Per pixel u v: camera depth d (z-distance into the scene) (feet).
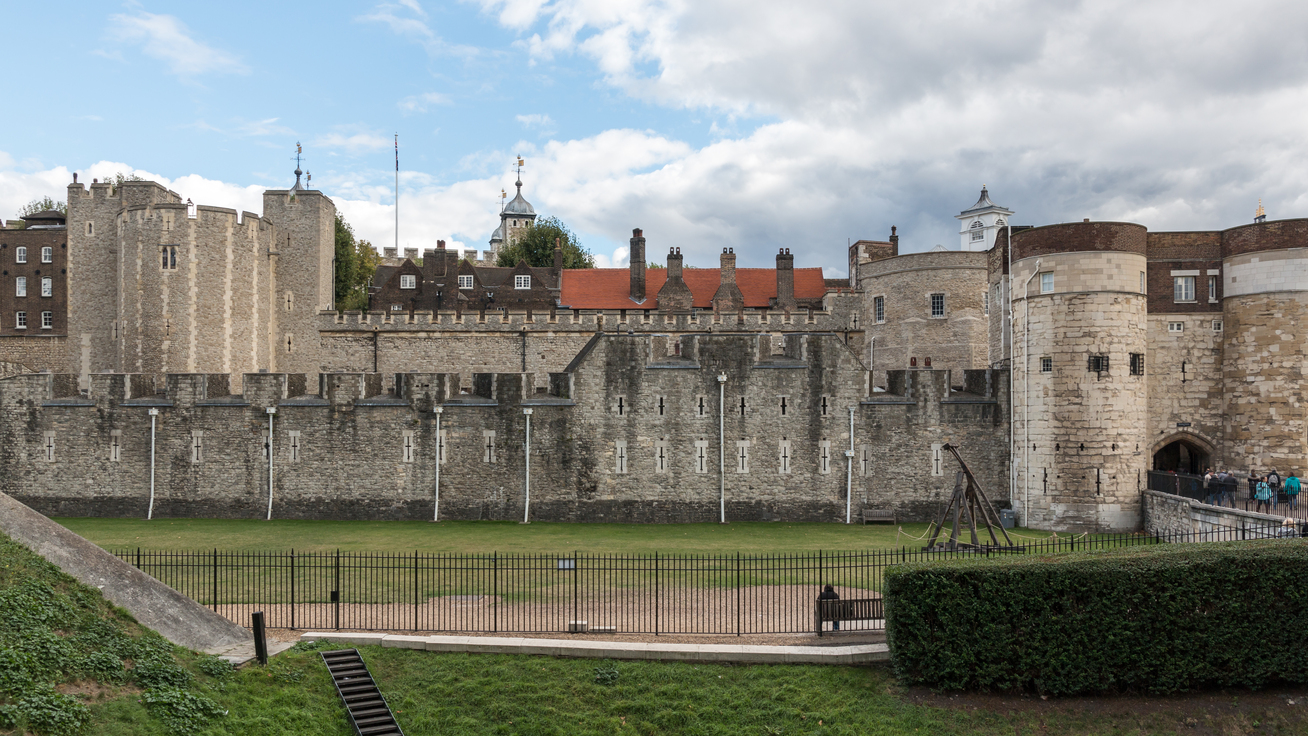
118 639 56.29
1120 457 119.65
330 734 55.47
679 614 73.15
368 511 135.95
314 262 201.57
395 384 137.59
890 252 211.41
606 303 193.67
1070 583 61.05
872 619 68.28
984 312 180.86
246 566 82.99
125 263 179.83
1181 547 65.57
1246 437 123.24
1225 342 126.93
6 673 47.21
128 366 177.68
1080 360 120.67
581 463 135.54
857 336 179.11
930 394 134.72
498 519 135.03
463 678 61.77
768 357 138.31
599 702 60.13
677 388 136.46
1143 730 58.49
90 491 138.10
